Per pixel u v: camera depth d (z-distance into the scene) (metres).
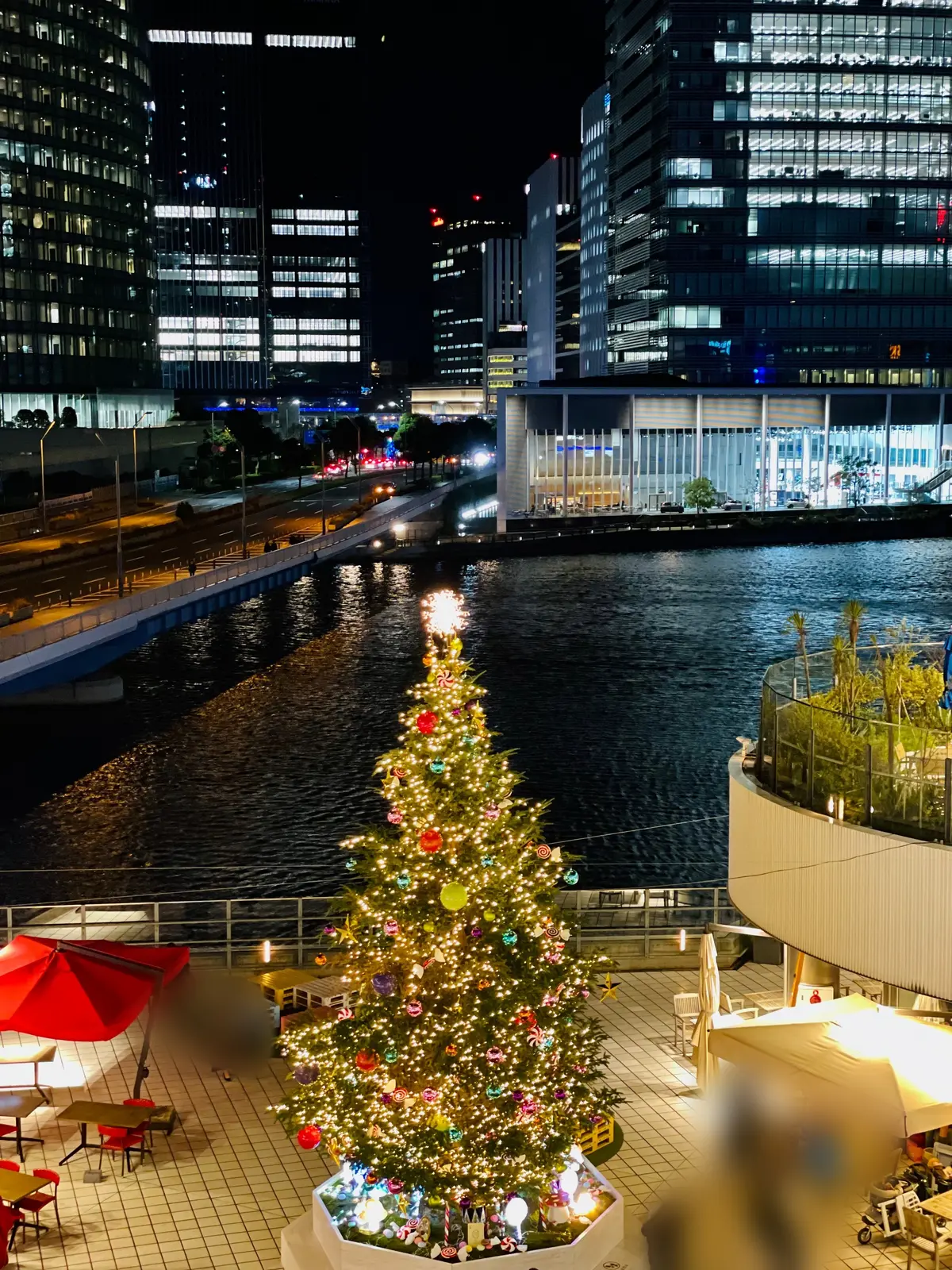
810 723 20.03
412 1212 16.66
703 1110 20.52
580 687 89.44
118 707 84.25
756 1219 17.16
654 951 27.31
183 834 58.16
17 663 65.00
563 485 183.12
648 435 186.25
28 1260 16.69
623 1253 16.69
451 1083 15.92
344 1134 16.33
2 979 19.75
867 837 18.48
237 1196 18.16
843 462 195.88
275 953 27.30
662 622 114.19
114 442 195.00
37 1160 19.03
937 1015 18.39
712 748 73.69
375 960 16.39
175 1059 22.27
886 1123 15.95
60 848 56.41
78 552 119.06
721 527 178.12
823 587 133.25
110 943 21.62
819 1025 17.88
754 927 24.12
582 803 63.28
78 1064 22.16
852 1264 16.34
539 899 16.91
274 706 84.06
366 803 62.72
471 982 15.97
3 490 160.25
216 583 95.12
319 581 144.88
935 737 19.38
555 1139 16.62
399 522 160.62
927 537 184.25
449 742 16.36
